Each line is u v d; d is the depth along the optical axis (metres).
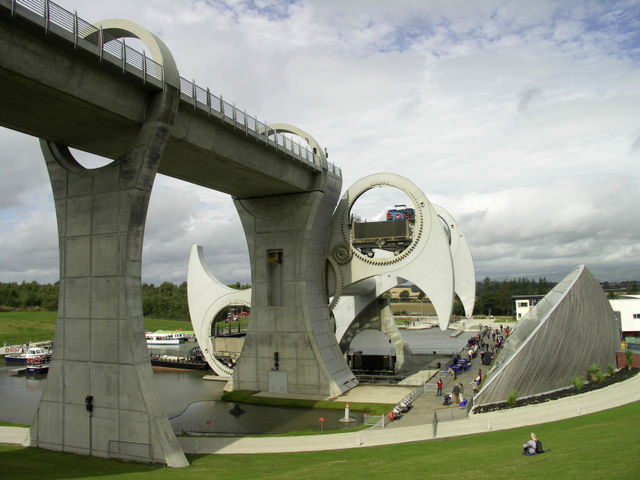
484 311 147.62
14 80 17.91
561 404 25.30
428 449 19.53
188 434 27.17
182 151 26.75
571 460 13.54
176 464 20.44
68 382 23.52
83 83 19.45
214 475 18.34
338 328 48.44
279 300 38.97
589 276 32.62
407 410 28.77
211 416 31.64
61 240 24.30
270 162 31.80
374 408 31.56
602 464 12.65
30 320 103.19
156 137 22.11
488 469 14.12
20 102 19.89
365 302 47.94
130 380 21.69
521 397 27.89
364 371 46.03
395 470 15.94
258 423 29.66
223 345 47.78
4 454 22.41
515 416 24.12
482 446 18.31
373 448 21.42
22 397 42.19
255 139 29.28
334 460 19.53
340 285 40.34
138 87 21.52
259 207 38.88
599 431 17.48
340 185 40.91
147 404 21.28
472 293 48.72
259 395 36.66
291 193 37.69
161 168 30.14
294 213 37.62
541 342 27.95
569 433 18.22
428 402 31.12
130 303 22.05
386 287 47.28
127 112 21.47
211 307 46.56
